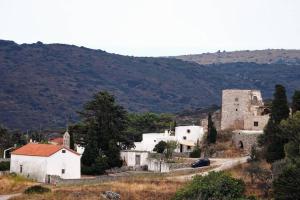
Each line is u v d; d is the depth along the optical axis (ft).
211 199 277.03
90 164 442.09
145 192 316.60
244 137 486.79
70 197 300.81
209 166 416.67
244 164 414.00
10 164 430.61
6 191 342.03
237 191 289.12
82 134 485.15
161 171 426.51
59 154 405.39
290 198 280.10
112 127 472.03
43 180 399.03
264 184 329.93
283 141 390.01
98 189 322.14
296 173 286.25
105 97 480.64
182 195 284.61
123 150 481.87
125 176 384.06
